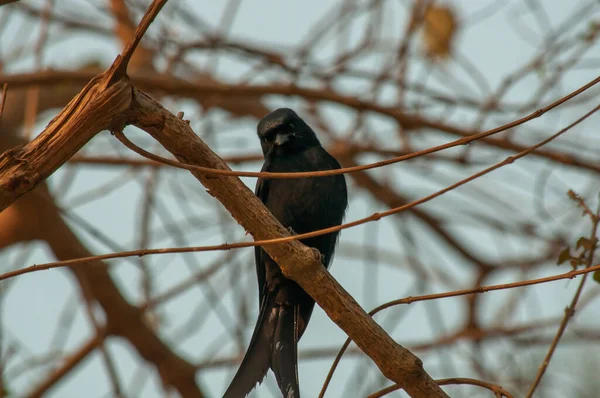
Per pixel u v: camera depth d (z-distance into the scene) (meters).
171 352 12.44
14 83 11.73
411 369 5.97
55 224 12.23
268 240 5.70
